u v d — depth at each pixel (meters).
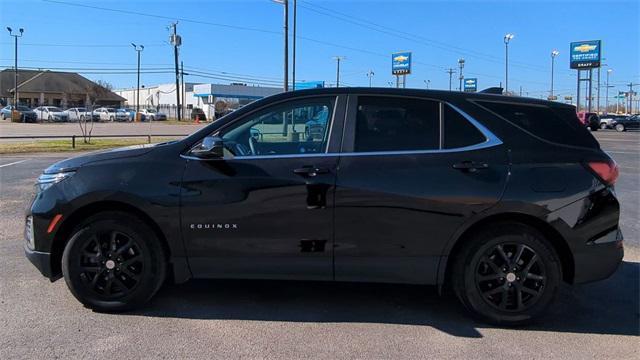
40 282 5.32
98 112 64.25
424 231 4.27
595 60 70.38
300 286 5.34
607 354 3.93
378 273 4.36
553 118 4.44
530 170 4.26
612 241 4.29
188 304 4.80
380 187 4.26
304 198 4.29
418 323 4.46
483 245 4.32
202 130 4.54
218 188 4.34
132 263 4.51
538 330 4.35
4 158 18.25
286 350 3.91
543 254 4.28
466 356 3.86
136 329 4.25
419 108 4.46
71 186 4.42
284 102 4.55
